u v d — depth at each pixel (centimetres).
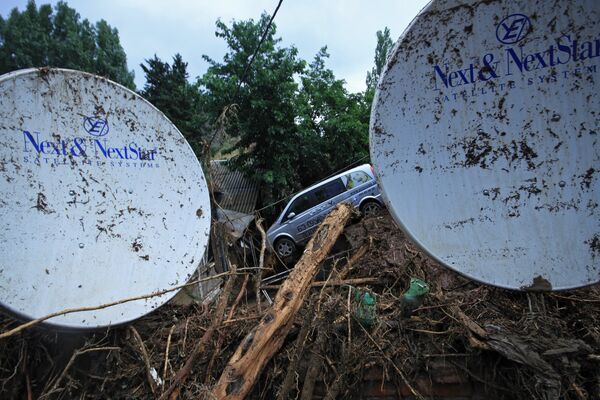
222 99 856
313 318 175
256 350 134
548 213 141
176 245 201
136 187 190
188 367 147
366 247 257
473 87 140
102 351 186
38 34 1884
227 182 1026
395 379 156
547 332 143
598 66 128
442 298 179
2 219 148
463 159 146
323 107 1109
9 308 146
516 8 130
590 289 179
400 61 139
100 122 177
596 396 128
